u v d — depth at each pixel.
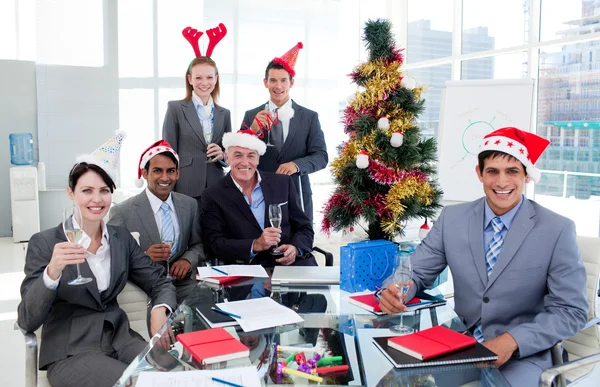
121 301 2.03
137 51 6.00
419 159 2.26
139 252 2.07
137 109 6.07
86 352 1.76
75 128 5.96
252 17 6.31
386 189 2.28
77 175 1.86
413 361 1.24
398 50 2.26
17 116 5.84
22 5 5.78
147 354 1.30
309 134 3.34
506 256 1.70
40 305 1.68
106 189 1.90
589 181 4.16
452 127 3.92
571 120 4.23
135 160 6.12
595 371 2.24
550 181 4.46
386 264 1.91
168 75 6.10
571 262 1.64
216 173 3.19
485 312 1.73
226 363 1.26
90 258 1.91
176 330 1.47
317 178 6.80
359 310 1.65
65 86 5.88
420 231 2.42
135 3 5.93
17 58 5.82
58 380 1.70
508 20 4.71
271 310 1.62
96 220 1.89
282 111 3.12
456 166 3.88
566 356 1.70
